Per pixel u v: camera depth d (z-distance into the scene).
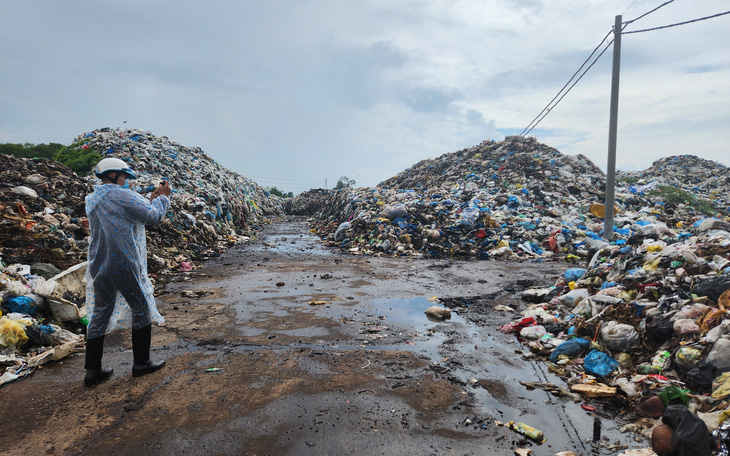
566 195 16.91
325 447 2.54
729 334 3.09
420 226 13.12
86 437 2.63
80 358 4.02
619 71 11.59
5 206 7.28
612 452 2.52
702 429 2.34
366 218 14.14
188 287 7.26
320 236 17.50
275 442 2.58
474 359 4.05
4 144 17.98
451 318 5.47
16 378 3.47
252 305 5.99
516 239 12.32
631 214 14.89
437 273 8.80
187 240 11.36
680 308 3.81
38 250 6.21
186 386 3.36
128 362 3.87
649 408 2.91
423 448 2.54
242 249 13.06
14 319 4.12
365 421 2.85
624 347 3.81
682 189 21.30
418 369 3.77
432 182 22.16
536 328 4.68
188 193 15.52
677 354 3.28
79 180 10.77
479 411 3.03
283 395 3.21
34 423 2.80
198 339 4.50
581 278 6.14
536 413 3.02
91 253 3.27
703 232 5.69
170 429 2.72
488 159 21.97
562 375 3.71
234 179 26.72
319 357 4.01
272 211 32.53
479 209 13.68
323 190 40.44
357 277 8.26
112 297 3.32
